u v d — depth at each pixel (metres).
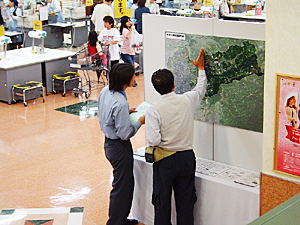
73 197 5.11
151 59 4.49
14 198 5.11
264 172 3.30
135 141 6.73
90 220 4.65
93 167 5.87
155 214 3.99
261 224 1.68
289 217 1.72
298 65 2.96
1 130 7.19
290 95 3.04
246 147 4.05
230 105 4.04
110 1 11.11
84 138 6.86
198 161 4.33
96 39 8.68
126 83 3.97
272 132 3.19
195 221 4.17
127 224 4.48
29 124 7.44
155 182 3.94
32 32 9.26
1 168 5.88
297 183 3.13
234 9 6.98
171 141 3.80
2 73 8.39
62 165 5.94
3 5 12.55
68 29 13.04
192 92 4.04
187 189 3.96
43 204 4.98
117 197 4.21
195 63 4.09
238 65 3.88
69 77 8.96
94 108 8.23
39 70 8.83
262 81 3.79
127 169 4.14
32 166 5.93
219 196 3.95
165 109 3.77
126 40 9.28
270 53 3.07
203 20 4.00
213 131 4.24
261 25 3.67
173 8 12.34
